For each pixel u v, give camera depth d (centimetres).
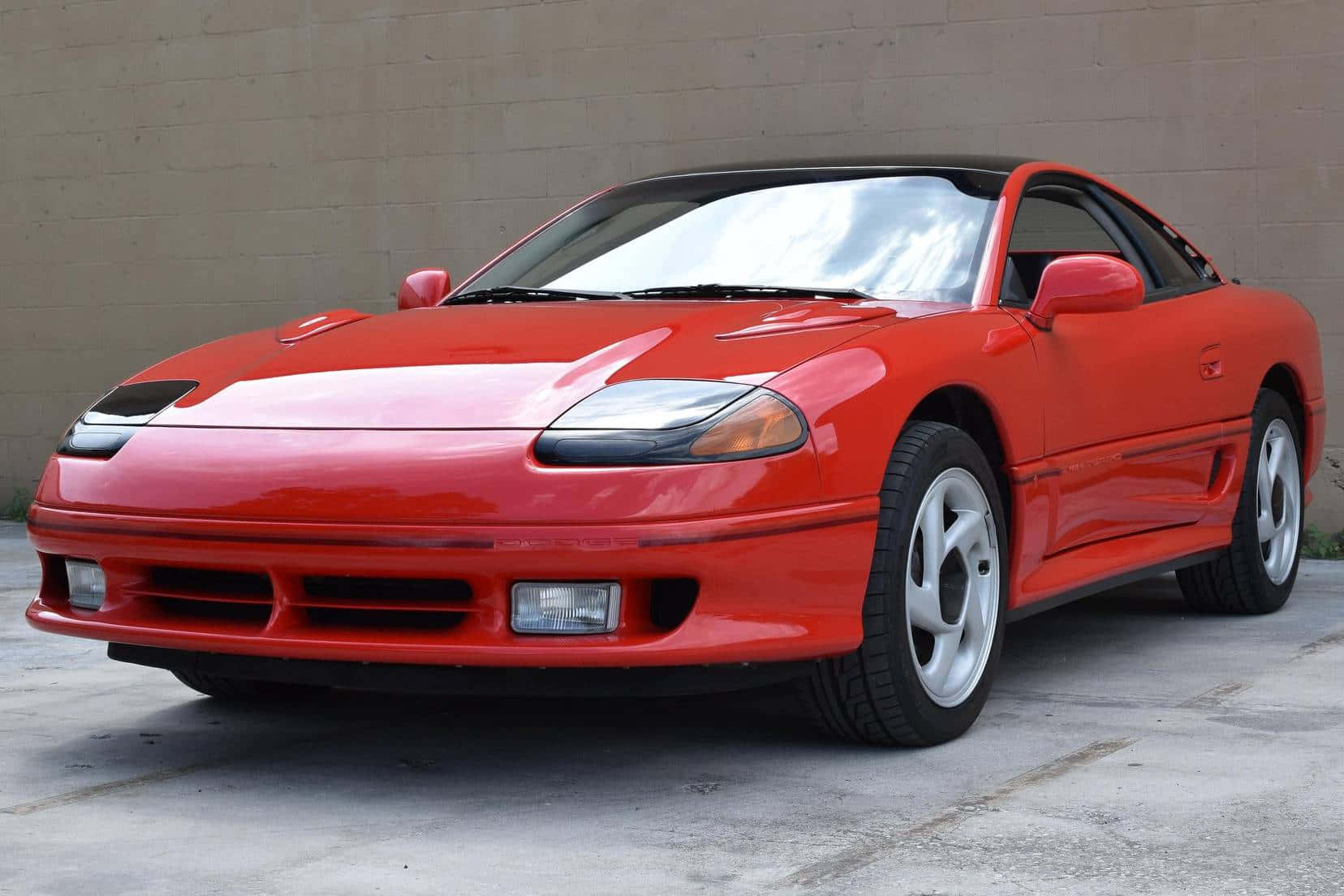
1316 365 479
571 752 297
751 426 261
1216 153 611
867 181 375
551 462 254
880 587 281
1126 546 378
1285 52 600
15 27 823
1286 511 462
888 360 288
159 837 243
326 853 233
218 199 786
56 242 822
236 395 290
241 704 346
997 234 351
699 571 254
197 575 283
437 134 739
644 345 287
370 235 755
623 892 212
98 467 285
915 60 655
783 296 330
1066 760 283
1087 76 627
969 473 305
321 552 259
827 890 211
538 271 372
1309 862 221
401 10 742
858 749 295
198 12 783
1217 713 321
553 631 256
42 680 376
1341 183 595
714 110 688
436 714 333
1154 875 215
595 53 707
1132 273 333
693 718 324
